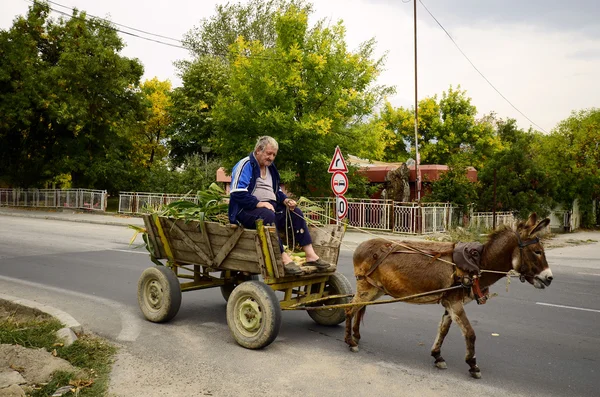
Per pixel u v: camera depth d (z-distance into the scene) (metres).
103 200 28.73
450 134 39.03
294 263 5.98
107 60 30.56
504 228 5.23
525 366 5.50
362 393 4.68
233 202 6.04
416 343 6.27
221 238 6.34
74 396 4.36
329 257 6.65
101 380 4.78
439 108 40.97
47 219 25.80
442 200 19.45
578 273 11.84
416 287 5.38
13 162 35.16
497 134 44.03
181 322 7.04
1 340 5.68
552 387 4.91
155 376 4.96
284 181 19.47
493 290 9.65
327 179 20.84
